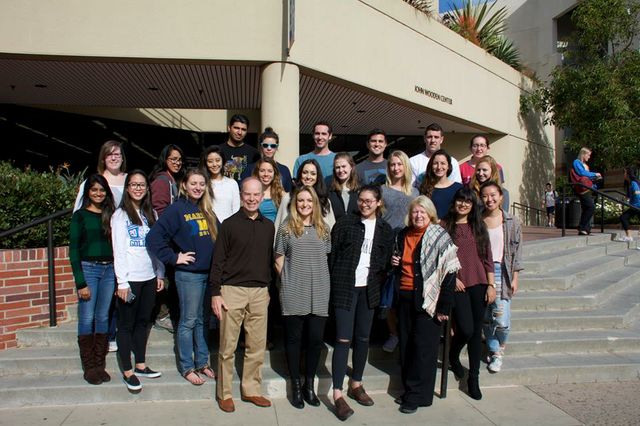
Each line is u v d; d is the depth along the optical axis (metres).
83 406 4.61
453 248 4.50
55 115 14.35
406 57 12.56
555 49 22.64
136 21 8.95
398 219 5.12
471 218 4.93
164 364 5.13
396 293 4.82
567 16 23.30
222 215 5.20
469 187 5.46
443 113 14.29
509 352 5.71
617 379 5.42
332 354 4.85
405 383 4.71
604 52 17.55
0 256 5.27
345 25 10.65
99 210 4.96
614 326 6.33
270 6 9.26
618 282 7.74
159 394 4.75
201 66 9.68
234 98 13.12
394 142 18.91
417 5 13.19
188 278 4.75
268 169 5.24
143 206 4.95
